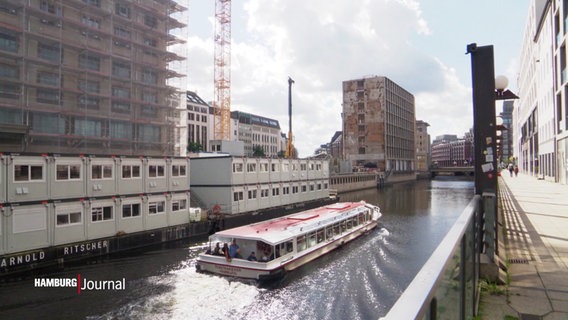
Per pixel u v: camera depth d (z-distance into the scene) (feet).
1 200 70.13
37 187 75.61
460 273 11.93
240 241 79.00
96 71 143.95
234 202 123.85
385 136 400.47
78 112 136.15
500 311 16.53
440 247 9.87
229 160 123.13
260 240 73.15
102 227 87.10
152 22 170.30
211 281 70.08
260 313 57.82
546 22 156.97
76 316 55.26
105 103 147.84
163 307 58.90
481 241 21.71
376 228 125.90
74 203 81.61
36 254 72.84
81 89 141.28
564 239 32.37
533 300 17.71
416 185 375.66
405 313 5.63
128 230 92.63
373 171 368.27
